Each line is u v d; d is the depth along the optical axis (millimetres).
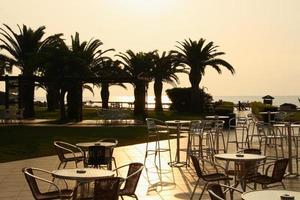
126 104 53219
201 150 12383
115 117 30672
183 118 36281
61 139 20094
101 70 39938
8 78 33469
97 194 5547
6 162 13320
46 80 33062
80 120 33906
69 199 6387
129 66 46625
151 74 48125
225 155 7668
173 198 8531
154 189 9352
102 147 8422
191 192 9031
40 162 13273
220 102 47312
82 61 34125
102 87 46312
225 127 26594
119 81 33250
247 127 17734
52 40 37500
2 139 20219
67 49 34375
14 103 41000
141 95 36438
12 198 8539
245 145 17344
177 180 10352
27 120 34750
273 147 16078
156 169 11953
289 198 4531
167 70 48000
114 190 5613
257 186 8977
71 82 34062
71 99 34844
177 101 48438
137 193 8969
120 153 15391
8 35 38344
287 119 21375
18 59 39000
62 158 9539
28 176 6418
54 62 33688
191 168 12023
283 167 7387
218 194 5441
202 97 47062
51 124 30641
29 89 36750
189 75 46406
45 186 9500
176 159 13039
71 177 5879
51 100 51406
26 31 38438
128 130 25375
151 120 13695
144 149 16516
